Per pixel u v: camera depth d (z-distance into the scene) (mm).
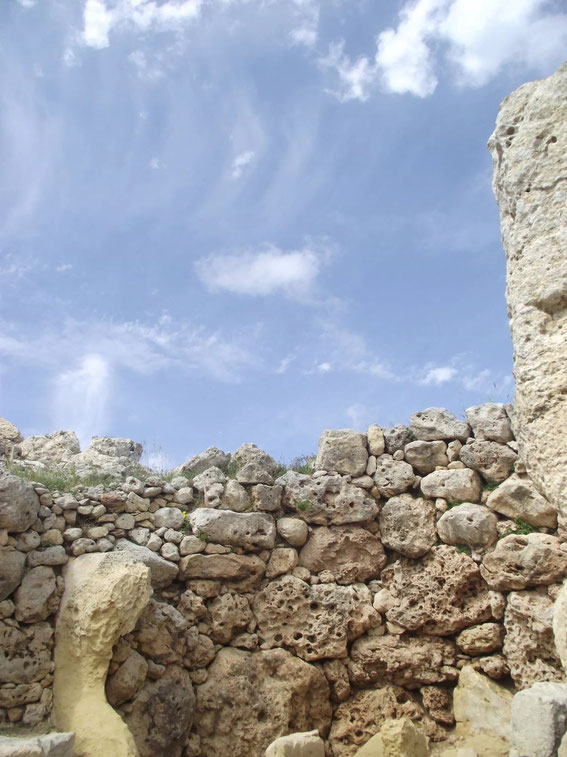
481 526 8055
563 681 7223
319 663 7973
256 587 8281
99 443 10016
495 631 7758
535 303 4441
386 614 8203
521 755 4262
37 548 7430
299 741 6270
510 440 8438
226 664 7723
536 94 4844
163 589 7945
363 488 8742
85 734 6398
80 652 6848
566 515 4062
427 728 7598
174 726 7191
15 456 9828
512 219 4789
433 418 8812
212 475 8656
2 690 6711
